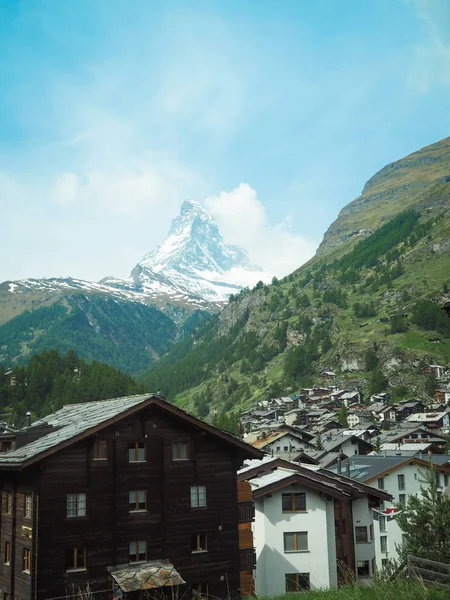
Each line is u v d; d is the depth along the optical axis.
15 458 37.75
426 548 32.53
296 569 48.28
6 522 40.00
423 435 181.50
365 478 79.69
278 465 56.41
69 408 54.31
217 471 42.69
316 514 49.44
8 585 38.25
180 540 40.47
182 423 41.88
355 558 55.56
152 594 37.88
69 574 36.66
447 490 50.66
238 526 43.31
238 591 41.56
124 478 39.44
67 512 37.50
